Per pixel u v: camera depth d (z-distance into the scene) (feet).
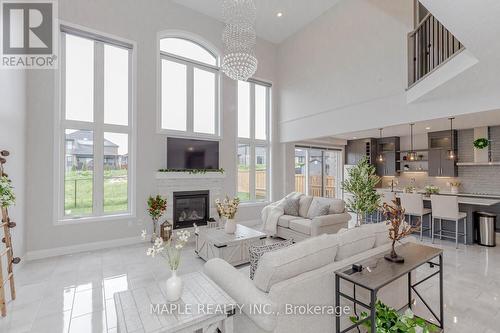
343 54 18.34
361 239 7.16
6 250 8.51
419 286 9.73
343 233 7.04
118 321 4.77
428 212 16.34
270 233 16.93
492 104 11.41
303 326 5.52
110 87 15.81
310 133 20.93
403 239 8.41
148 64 16.74
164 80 17.88
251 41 13.98
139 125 16.29
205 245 12.47
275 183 23.59
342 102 18.38
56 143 13.64
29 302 8.71
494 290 9.43
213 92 20.29
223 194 20.07
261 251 7.43
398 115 15.14
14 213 11.21
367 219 19.92
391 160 25.32
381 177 26.23
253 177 22.72
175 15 18.07
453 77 10.31
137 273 11.12
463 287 9.66
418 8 14.19
